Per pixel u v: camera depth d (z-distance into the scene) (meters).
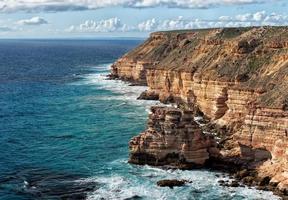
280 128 67.81
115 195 61.91
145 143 73.25
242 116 87.31
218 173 69.44
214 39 118.19
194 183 65.62
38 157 79.06
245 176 66.88
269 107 69.38
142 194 62.19
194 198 60.62
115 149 83.50
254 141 70.38
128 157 78.25
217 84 99.44
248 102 77.75
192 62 120.12
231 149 74.44
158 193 62.34
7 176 69.44
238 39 106.81
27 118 111.69
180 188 63.88
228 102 89.94
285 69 85.75
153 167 71.94
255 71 95.38
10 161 76.81
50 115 115.44
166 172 69.88
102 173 70.50
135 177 68.38
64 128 100.69
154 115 73.50
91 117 112.75
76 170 72.12
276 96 71.12
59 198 61.16
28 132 97.06
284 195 60.91
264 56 97.31
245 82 91.19
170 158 72.31
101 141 89.38
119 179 67.75
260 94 83.62
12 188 64.75
